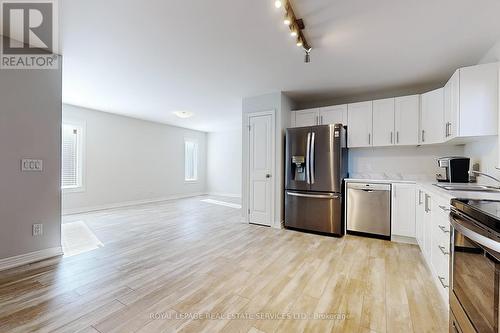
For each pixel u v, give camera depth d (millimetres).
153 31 2197
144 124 6422
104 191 5531
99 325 1521
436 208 1975
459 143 3119
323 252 2820
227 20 2021
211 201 6801
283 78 3322
